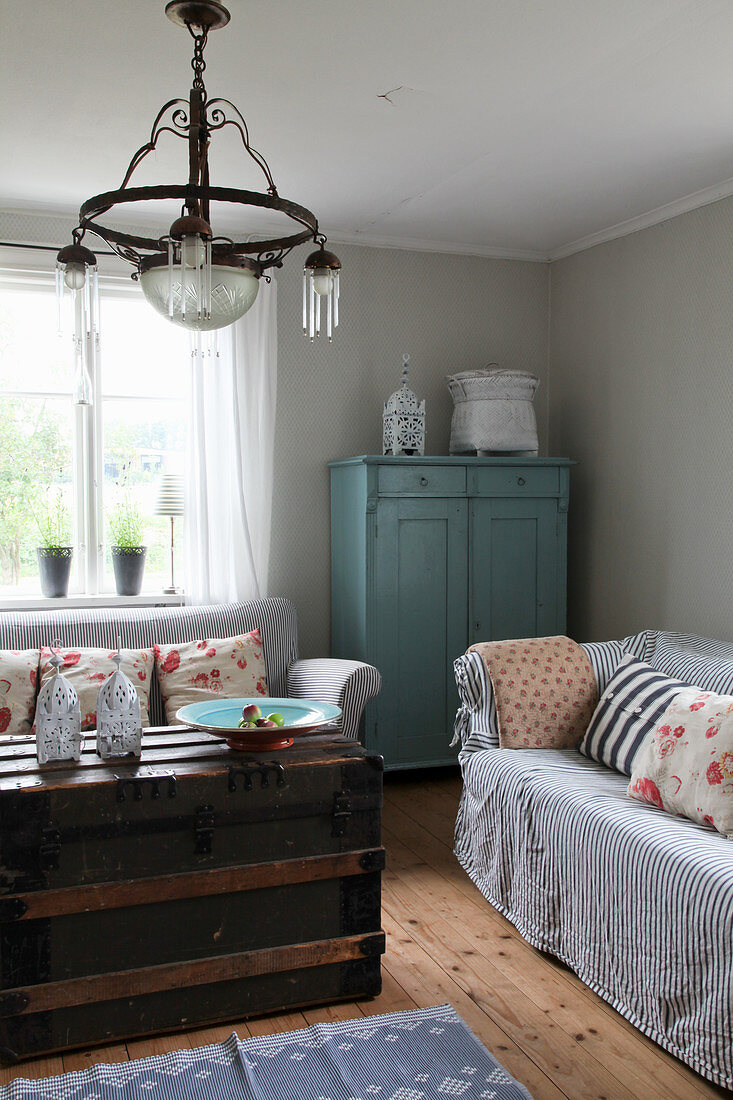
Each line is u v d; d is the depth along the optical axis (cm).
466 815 324
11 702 328
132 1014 223
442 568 427
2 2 231
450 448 468
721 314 379
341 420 457
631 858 234
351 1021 231
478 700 329
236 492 425
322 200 398
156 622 381
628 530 439
